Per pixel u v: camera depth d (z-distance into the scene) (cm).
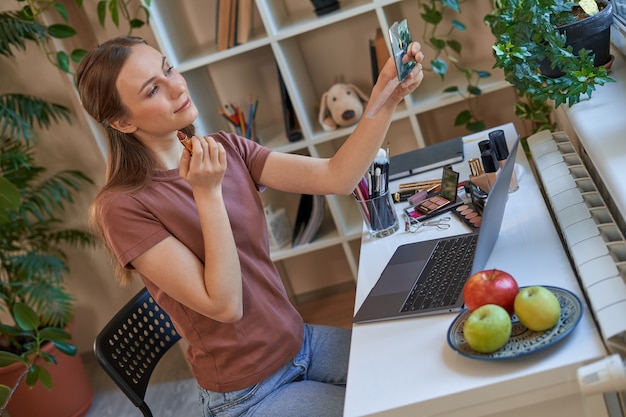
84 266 353
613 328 124
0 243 320
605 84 209
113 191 172
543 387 126
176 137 182
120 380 185
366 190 194
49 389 281
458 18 315
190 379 324
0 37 290
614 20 223
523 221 177
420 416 130
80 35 318
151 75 170
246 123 317
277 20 300
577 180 188
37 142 335
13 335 305
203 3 321
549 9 206
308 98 318
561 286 147
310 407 171
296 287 362
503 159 194
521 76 203
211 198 166
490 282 140
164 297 178
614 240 160
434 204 203
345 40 323
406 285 168
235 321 170
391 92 169
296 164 192
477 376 130
